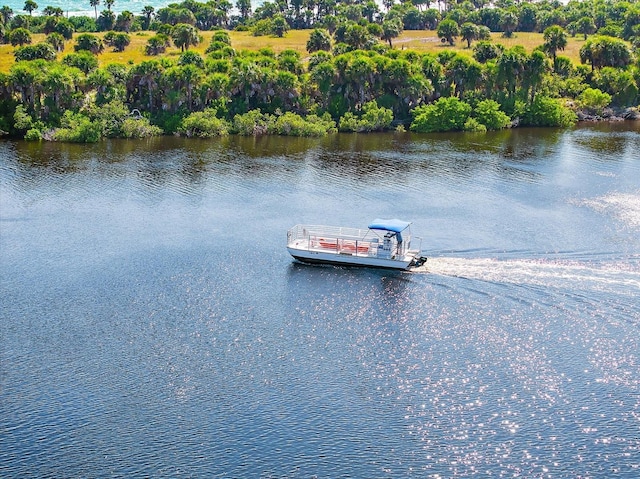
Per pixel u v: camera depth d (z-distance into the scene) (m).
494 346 61.38
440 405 53.78
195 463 48.25
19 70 146.38
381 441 50.12
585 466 47.50
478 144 143.75
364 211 97.44
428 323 65.44
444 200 102.50
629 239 84.88
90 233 89.06
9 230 90.19
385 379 57.12
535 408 53.22
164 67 160.00
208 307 69.12
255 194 106.12
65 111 147.75
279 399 54.75
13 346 62.28
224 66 164.50
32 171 118.44
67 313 67.94
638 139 147.12
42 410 53.59
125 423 52.16
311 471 47.47
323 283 74.06
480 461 48.09
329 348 61.69
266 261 79.88
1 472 47.53
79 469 47.84
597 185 109.94
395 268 76.25
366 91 165.12
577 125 166.12
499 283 72.56
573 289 70.75
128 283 74.38
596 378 56.59
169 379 57.41
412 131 159.38
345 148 140.00
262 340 63.03
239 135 152.50
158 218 94.81
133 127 147.75
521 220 92.62
